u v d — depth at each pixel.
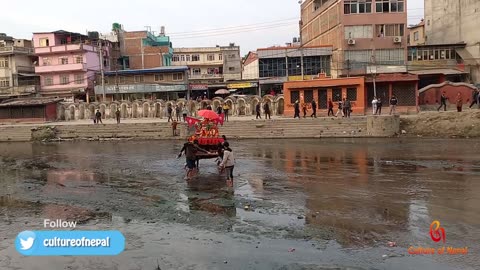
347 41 47.22
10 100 48.47
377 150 22.92
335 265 8.27
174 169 19.03
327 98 37.25
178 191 14.59
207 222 11.09
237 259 8.75
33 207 13.48
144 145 30.23
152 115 44.91
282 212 11.66
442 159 19.23
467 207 11.45
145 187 15.54
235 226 10.71
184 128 34.06
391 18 47.16
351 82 36.16
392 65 46.94
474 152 21.00
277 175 16.78
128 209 12.63
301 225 10.52
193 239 9.98
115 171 19.31
